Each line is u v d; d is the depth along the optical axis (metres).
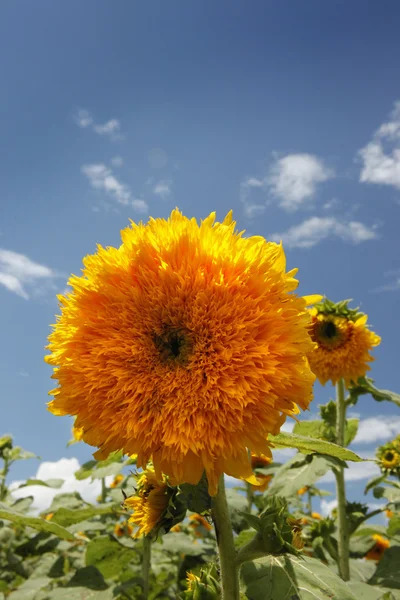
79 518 0.53
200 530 0.73
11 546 0.68
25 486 0.78
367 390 0.62
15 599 0.52
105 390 0.26
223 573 0.26
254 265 0.26
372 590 0.42
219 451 0.24
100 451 0.26
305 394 0.25
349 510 0.59
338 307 0.62
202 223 0.27
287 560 0.26
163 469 0.24
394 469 0.64
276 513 0.27
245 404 0.24
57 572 0.63
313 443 0.29
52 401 0.27
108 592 0.46
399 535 0.66
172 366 0.26
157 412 0.25
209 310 0.26
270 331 0.25
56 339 0.28
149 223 0.28
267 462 0.75
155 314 0.26
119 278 0.27
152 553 0.79
